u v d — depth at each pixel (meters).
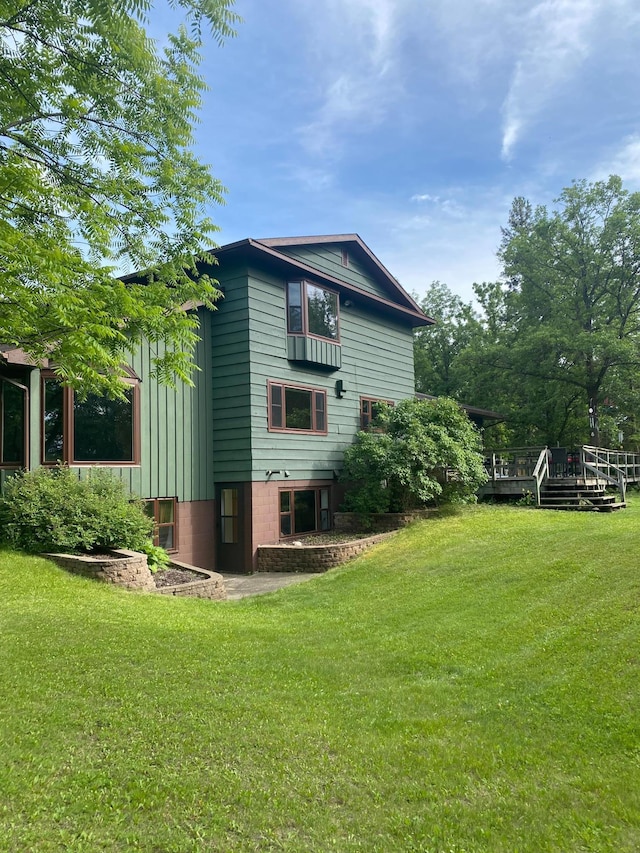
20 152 6.84
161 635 5.94
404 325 19.23
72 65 6.79
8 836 2.69
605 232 26.00
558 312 27.16
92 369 7.15
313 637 6.46
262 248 12.93
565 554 9.01
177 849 2.70
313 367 14.95
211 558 13.13
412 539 12.17
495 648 5.74
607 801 3.20
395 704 4.51
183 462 12.63
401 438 14.67
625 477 21.94
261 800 3.12
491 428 31.86
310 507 14.69
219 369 13.41
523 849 2.81
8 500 9.19
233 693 4.51
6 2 5.96
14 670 4.62
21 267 5.95
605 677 4.75
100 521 9.52
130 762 3.39
